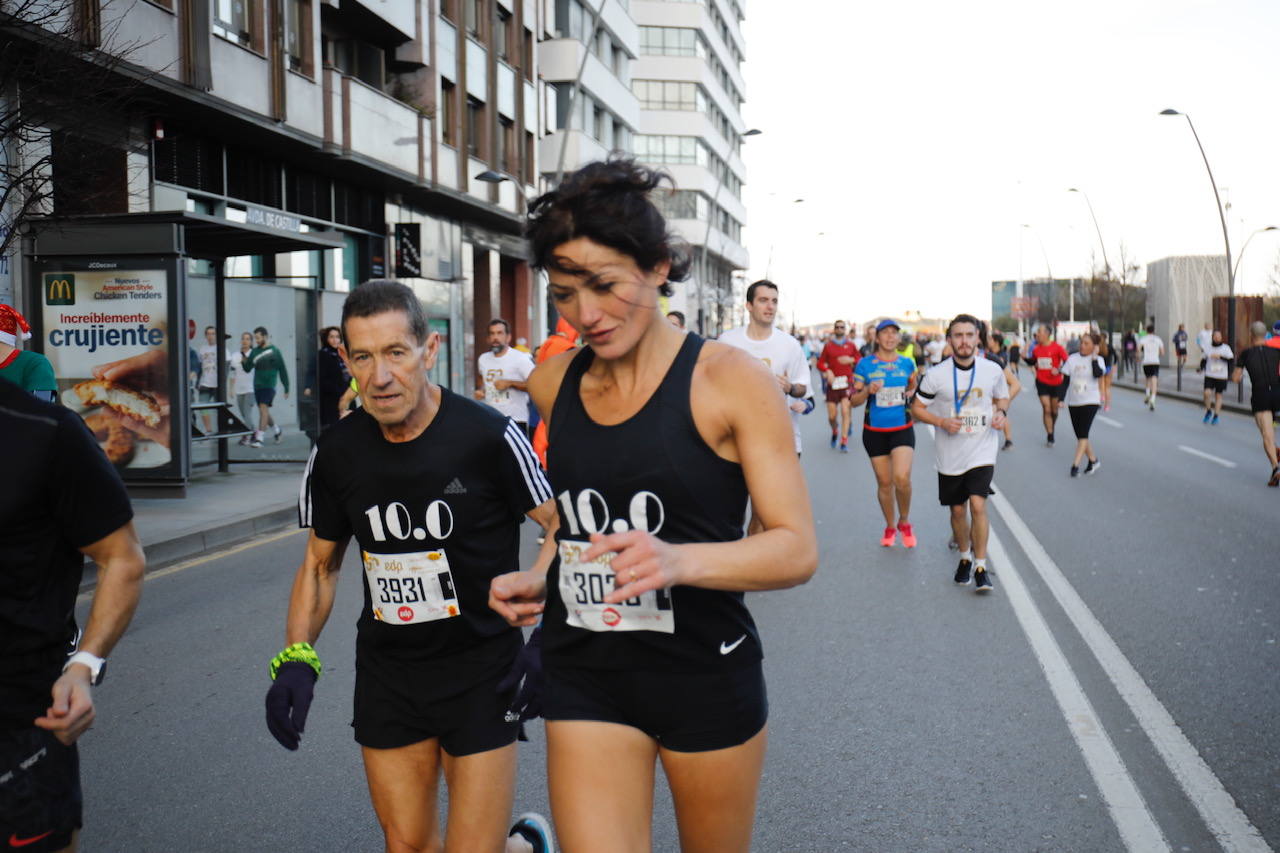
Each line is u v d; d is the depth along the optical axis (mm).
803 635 7227
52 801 2477
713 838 2598
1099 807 4402
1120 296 67875
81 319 13391
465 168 29875
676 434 2451
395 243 27484
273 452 18984
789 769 4855
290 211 22531
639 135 70375
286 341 19156
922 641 7039
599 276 2342
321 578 3209
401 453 3031
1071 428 25594
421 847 3143
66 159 10547
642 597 2480
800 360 9273
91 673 2502
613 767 2518
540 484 3109
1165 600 8156
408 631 3043
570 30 43312
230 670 6609
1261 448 20766
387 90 27062
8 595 2457
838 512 12984
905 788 4625
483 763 3029
